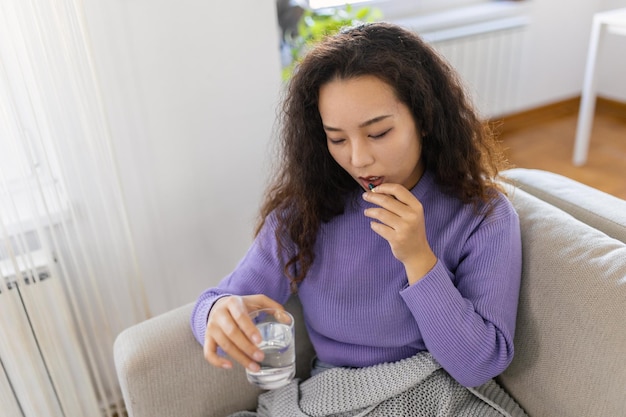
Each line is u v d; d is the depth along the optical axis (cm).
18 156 108
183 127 133
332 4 214
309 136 91
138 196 133
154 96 126
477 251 88
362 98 77
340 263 94
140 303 140
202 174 140
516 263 89
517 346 93
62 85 110
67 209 119
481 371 85
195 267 150
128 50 120
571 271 87
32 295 115
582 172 263
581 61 326
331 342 100
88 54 109
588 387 82
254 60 136
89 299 130
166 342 94
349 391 91
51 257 116
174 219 141
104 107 114
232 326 82
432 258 83
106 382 140
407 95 79
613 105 326
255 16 132
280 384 84
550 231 93
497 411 91
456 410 91
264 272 99
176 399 96
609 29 239
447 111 87
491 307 85
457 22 271
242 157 144
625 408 78
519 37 289
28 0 101
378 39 81
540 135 302
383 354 95
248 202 150
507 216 90
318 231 96
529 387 92
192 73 129
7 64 107
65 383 126
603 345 80
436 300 82
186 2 122
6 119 105
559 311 86
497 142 105
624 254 85
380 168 81
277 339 82
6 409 120
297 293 106
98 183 119
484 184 92
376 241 92
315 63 80
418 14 269
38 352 120
